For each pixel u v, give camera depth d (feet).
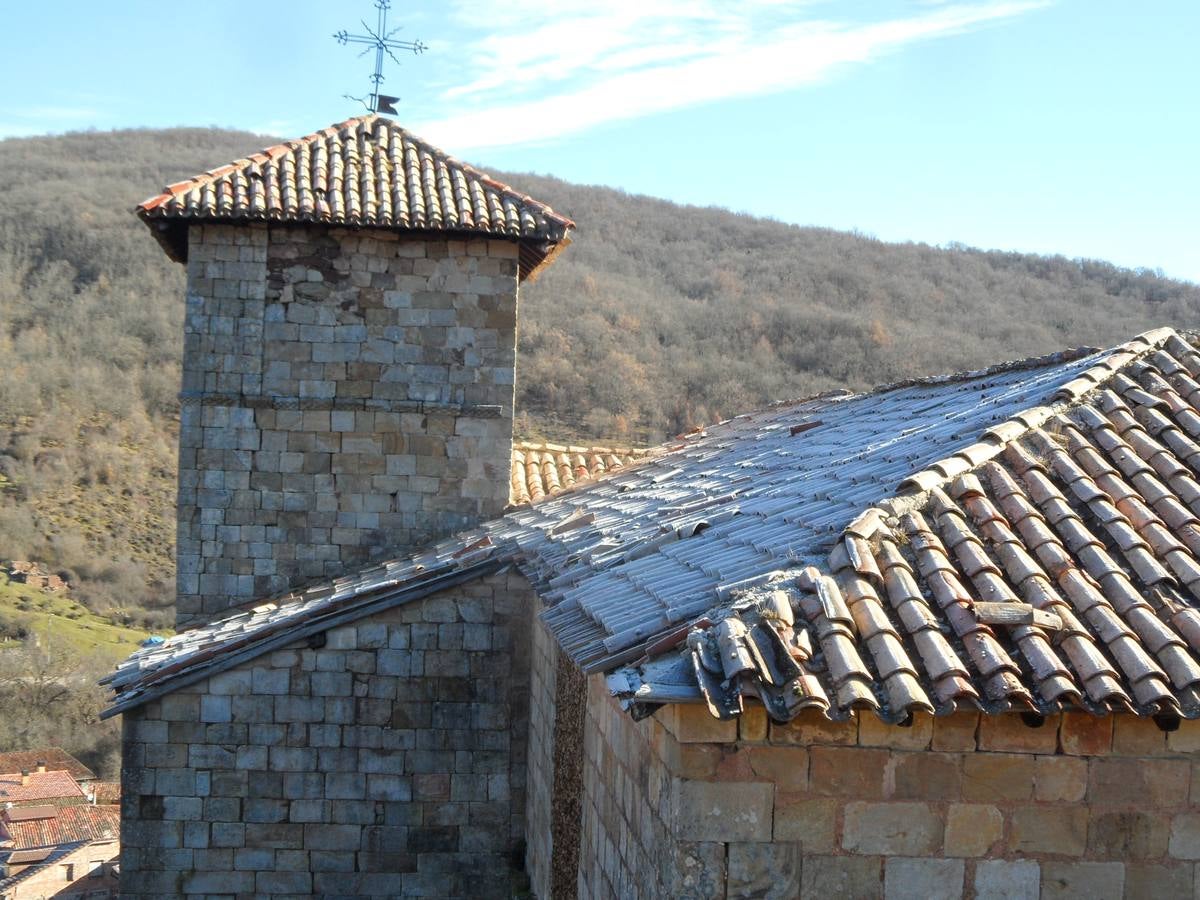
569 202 308.19
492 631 50.37
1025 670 21.59
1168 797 23.24
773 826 22.56
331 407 59.62
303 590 58.75
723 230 296.10
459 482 60.39
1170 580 24.40
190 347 58.95
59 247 222.07
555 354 180.96
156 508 157.48
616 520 42.98
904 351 192.44
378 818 49.80
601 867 31.78
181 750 48.98
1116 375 33.24
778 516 31.63
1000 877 22.97
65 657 125.59
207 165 285.23
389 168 63.16
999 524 25.52
